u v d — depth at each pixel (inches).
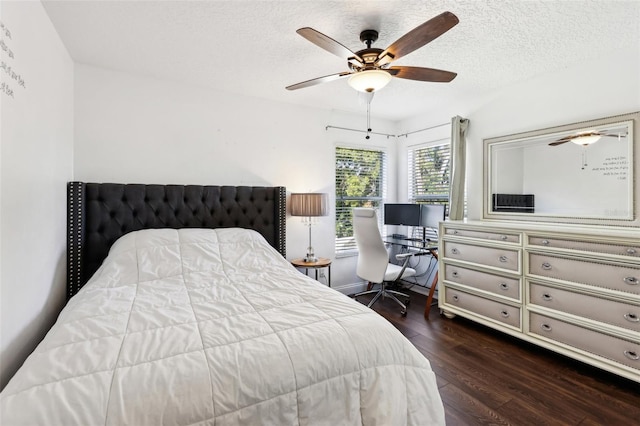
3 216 44.9
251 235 102.7
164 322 49.8
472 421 63.3
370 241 120.0
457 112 134.0
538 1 65.0
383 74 71.9
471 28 75.1
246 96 121.4
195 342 43.0
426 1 64.6
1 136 44.4
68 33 75.8
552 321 87.1
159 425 32.4
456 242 115.0
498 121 118.3
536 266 90.8
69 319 50.8
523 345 97.2
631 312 72.5
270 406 37.9
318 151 139.5
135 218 97.9
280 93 119.6
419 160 156.2
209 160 114.0
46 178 66.6
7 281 46.3
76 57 89.0
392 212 151.9
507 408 67.4
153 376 35.7
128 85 99.9
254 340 44.1
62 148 79.7
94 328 46.7
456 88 116.9
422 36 58.4
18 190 50.7
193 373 36.8
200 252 88.1
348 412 42.9
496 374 80.7
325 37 59.3
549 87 103.0
